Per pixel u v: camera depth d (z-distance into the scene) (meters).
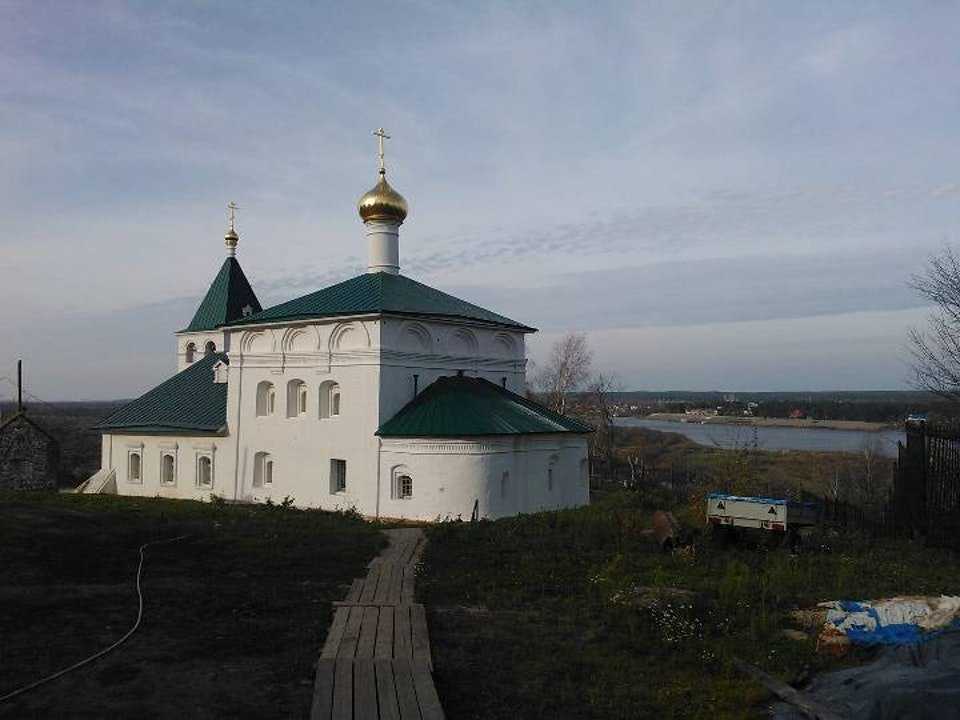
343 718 9.44
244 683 10.57
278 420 36.34
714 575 18.27
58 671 10.66
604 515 25.67
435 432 30.92
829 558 20.31
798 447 129.38
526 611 14.87
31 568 16.00
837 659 12.81
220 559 17.86
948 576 19.06
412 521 31.06
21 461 45.62
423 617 13.69
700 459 89.44
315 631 12.80
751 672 12.08
